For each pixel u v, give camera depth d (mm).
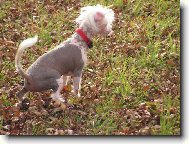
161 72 3031
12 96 2906
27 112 2746
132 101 2775
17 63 2598
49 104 2811
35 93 2879
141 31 3424
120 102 2754
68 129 2633
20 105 2785
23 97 2777
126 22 3602
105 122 2625
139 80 2951
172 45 3223
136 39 3363
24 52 3340
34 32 3566
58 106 2770
